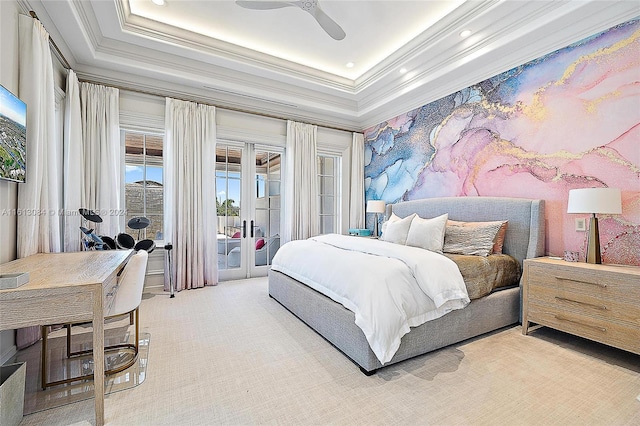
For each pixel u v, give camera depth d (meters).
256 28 3.37
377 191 5.30
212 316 3.00
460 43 3.29
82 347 2.32
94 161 3.42
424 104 4.35
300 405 1.64
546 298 2.48
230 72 4.01
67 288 1.42
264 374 1.95
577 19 2.65
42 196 2.39
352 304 2.11
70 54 3.19
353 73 4.49
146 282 3.97
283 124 4.94
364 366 1.95
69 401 1.67
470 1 2.82
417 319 2.10
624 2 2.40
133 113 3.80
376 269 2.16
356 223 5.52
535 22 2.79
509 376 1.93
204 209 4.14
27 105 2.21
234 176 4.64
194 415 1.56
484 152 3.53
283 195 5.03
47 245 2.43
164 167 3.93
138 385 1.82
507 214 3.17
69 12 2.55
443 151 4.05
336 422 1.51
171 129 3.90
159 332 2.61
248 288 4.07
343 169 5.55
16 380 1.46
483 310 2.54
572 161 2.77
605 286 2.14
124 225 3.91
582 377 1.92
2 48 1.99
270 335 2.55
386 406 1.63
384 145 5.12
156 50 3.51
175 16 3.17
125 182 3.94
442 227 3.19
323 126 5.27
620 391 1.78
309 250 3.03
